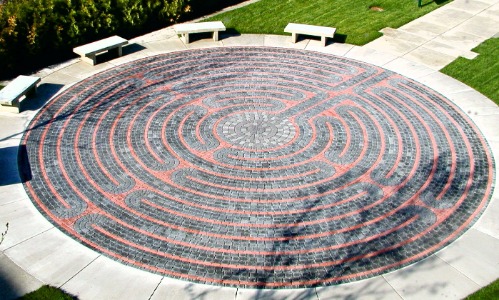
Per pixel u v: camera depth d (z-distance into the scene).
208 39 18.19
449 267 9.40
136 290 8.86
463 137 13.06
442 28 18.67
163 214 10.48
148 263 9.38
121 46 16.83
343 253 9.63
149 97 14.66
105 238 9.89
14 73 15.88
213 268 9.30
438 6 20.38
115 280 9.04
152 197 10.92
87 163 11.94
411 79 15.67
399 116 13.91
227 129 13.32
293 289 8.91
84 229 10.09
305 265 9.38
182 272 9.21
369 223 10.32
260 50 17.44
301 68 16.33
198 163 12.01
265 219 10.41
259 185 11.34
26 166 11.80
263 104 14.45
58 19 16.52
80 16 16.95
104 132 13.08
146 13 18.50
